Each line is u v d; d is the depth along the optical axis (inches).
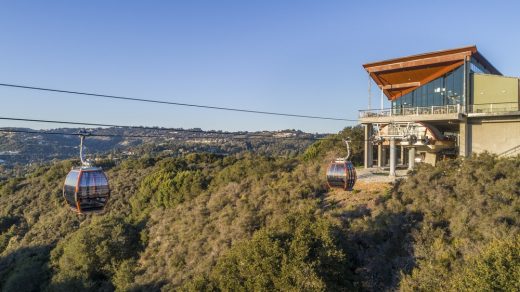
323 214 973.2
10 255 1738.4
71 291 1299.2
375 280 737.0
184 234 1288.1
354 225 871.7
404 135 1193.4
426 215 852.0
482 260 575.5
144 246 1432.1
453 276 618.5
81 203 565.0
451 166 1026.7
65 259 1427.2
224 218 1188.5
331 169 850.8
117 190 2239.2
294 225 858.8
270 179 1403.8
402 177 1184.8
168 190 1750.7
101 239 1433.3
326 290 690.8
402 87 1462.8
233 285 766.5
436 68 1325.0
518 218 732.0
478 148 1199.6
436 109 1331.2
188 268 1069.8
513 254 569.9
